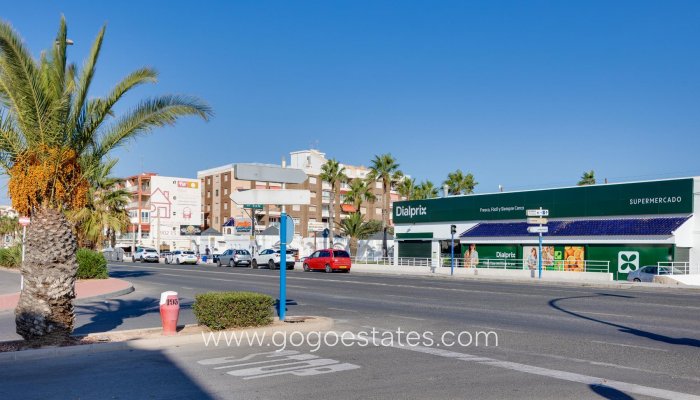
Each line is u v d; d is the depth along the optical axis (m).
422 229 52.03
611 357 9.80
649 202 37.69
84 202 11.12
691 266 35.47
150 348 10.45
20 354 9.38
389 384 7.84
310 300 20.45
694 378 8.20
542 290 25.75
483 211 47.31
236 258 54.00
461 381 8.02
